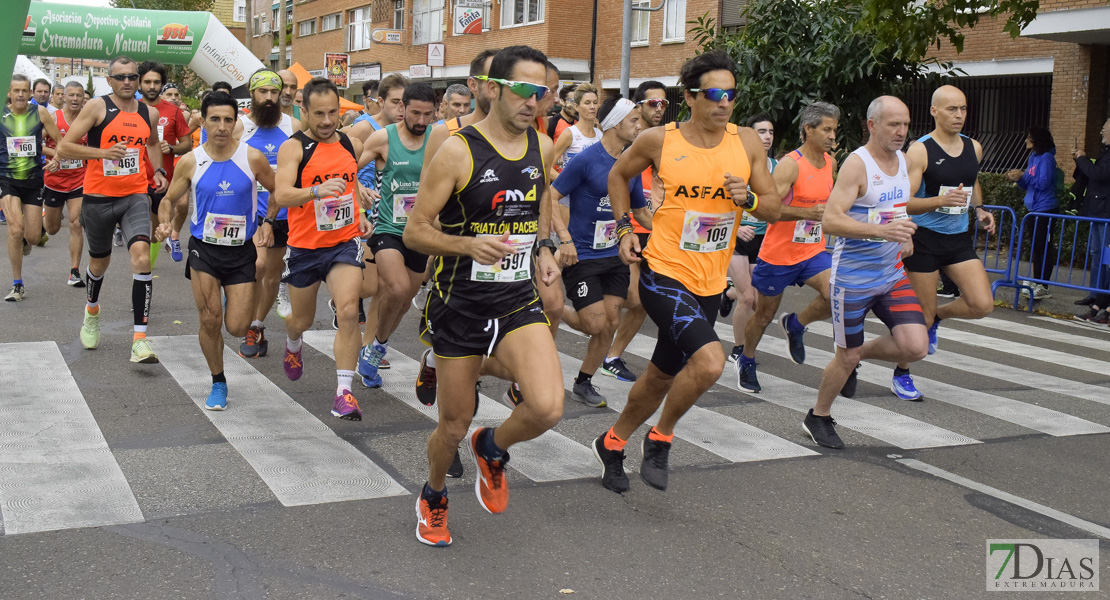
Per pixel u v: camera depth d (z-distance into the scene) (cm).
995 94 1847
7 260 1201
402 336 841
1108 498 482
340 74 3891
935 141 655
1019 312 1108
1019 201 1568
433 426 564
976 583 376
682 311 439
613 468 468
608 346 625
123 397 608
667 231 452
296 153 572
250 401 608
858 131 1362
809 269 654
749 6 1397
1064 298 1171
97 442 514
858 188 540
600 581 366
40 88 1366
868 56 1287
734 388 689
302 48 4969
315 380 670
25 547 379
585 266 609
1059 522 447
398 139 620
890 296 561
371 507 433
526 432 374
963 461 534
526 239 378
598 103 737
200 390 630
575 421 588
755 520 436
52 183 986
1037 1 1077
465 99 802
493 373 476
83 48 1717
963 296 666
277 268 723
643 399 454
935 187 657
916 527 434
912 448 555
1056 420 626
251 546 387
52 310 889
